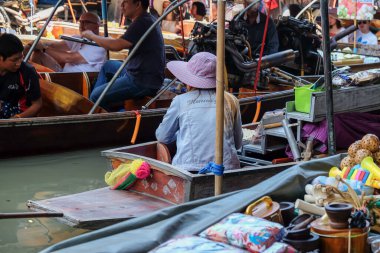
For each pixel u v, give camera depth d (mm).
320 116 6809
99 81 10344
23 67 8594
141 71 9898
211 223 4035
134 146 6777
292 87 11609
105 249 3699
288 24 13062
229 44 10617
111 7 18938
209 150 6293
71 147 8914
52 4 19766
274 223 3859
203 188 5926
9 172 8000
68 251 3701
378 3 19797
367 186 4930
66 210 5727
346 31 14406
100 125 9008
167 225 4008
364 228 4004
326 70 6348
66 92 9156
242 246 3676
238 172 6039
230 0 15992
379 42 18797
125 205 6008
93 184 7754
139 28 9758
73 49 11109
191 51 10914
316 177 4957
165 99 10445
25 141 8492
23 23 17922
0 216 5234
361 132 7113
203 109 6383
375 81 7512
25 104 8719
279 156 7480
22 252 5805
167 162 6648
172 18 17125
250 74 11078
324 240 3941
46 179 7844
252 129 8039
